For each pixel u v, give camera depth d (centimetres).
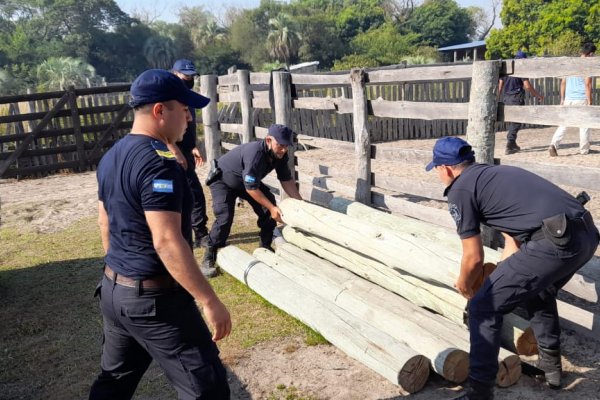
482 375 293
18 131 1186
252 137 780
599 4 4766
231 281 523
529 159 995
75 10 8050
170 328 230
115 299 231
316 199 623
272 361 377
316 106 619
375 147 540
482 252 296
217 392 235
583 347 365
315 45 7606
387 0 9100
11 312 488
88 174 1184
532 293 286
